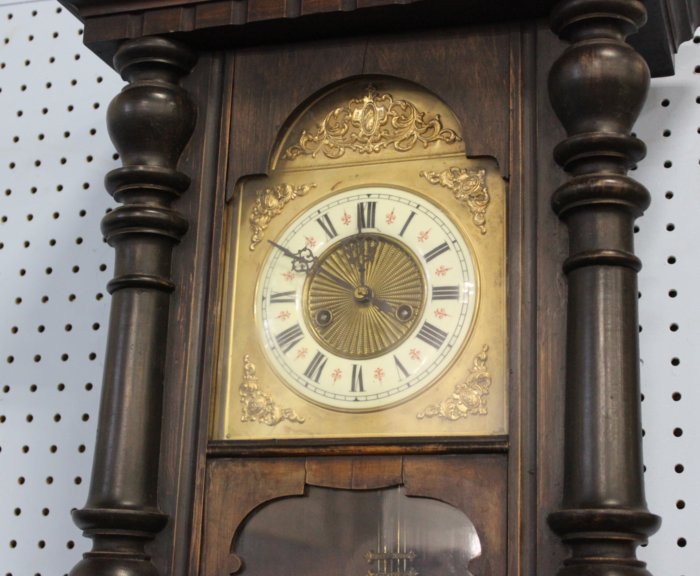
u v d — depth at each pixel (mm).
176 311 1922
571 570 1611
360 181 1959
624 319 1710
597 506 1623
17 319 2453
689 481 2057
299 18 1936
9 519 2340
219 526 1818
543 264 1784
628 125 1805
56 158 2543
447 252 1880
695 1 2053
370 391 1850
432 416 1810
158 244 1932
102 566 1772
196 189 1971
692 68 2240
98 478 1835
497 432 1771
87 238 2471
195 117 2000
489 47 1911
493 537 1703
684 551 2029
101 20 2027
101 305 2420
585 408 1675
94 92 2564
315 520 1801
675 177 2195
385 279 1903
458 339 1833
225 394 1903
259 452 1825
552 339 1750
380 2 1886
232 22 1957
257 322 1929
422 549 1746
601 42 1801
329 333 1899
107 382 1882
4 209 2531
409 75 1938
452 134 1929
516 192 1829
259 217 1979
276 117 1985
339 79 1972
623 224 1753
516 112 1866
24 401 2400
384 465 1771
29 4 2658
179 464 1853
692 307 2129
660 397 2102
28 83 2607
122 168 1950
